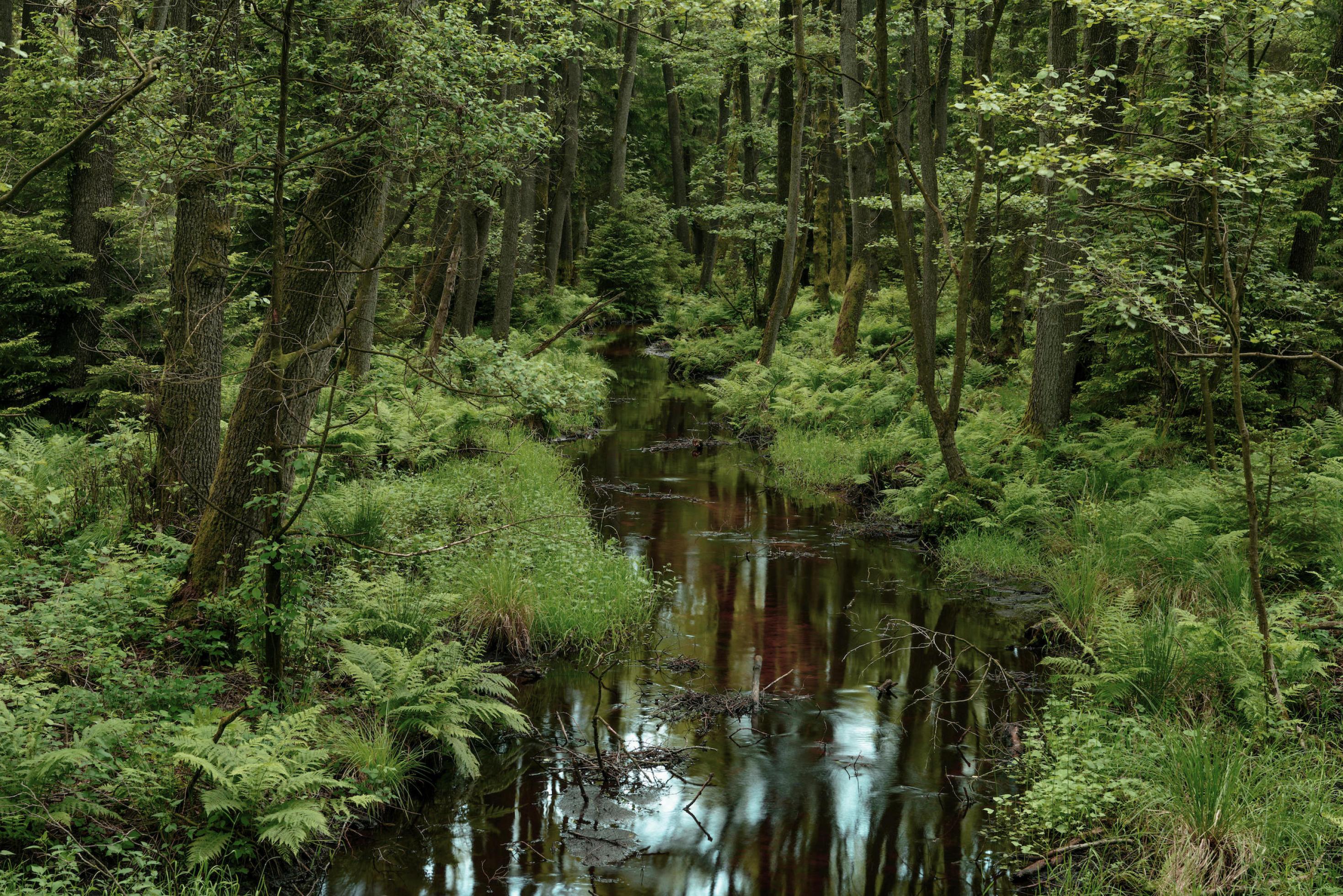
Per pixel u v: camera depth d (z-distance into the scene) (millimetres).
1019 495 11211
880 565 10969
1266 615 5961
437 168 6766
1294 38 13344
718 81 27766
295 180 7695
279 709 5957
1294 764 5398
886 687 7430
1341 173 14016
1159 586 8414
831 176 27953
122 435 9312
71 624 6102
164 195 7020
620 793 5895
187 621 6621
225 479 6711
